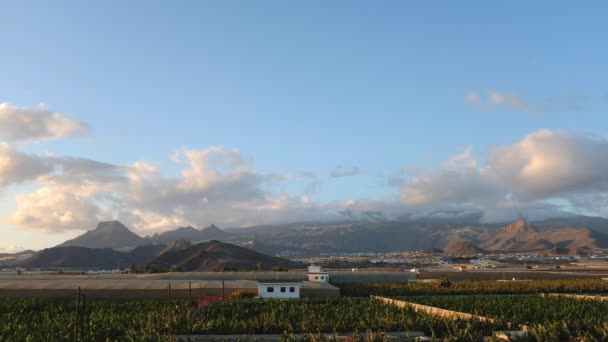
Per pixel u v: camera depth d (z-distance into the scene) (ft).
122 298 255.09
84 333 128.26
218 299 241.76
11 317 170.30
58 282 290.35
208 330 145.48
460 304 206.08
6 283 279.90
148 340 125.59
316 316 166.81
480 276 425.69
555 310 182.80
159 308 196.03
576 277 422.41
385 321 149.48
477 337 129.18
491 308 192.65
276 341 130.82
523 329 144.87
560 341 126.82
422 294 300.40
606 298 229.86
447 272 466.29
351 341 124.47
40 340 127.03
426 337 137.69
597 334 127.85
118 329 143.84
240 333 145.79
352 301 222.28
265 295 259.80
